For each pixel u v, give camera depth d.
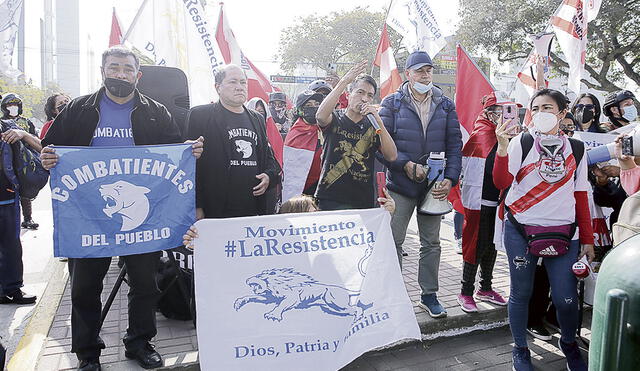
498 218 3.85
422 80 3.91
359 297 2.98
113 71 2.95
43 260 6.00
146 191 3.00
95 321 3.05
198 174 3.36
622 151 3.02
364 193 3.78
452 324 4.04
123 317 3.99
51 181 2.84
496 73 21.50
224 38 6.14
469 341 4.00
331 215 3.14
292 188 4.77
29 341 3.50
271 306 2.88
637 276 1.33
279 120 6.81
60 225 2.85
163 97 4.35
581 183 3.25
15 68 4.23
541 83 4.89
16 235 4.45
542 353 3.80
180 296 3.89
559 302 3.24
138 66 3.08
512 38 18.86
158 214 3.03
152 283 3.18
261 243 3.00
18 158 4.13
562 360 3.68
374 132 3.75
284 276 2.95
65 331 3.70
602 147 3.45
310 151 4.78
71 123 2.99
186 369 3.19
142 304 3.18
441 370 3.50
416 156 3.91
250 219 3.04
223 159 3.36
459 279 5.12
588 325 4.36
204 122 3.36
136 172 2.98
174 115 4.34
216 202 3.35
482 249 4.24
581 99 4.72
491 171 4.17
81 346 3.00
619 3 16.53
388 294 3.03
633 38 17.80
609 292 1.32
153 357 3.15
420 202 3.98
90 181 2.90
